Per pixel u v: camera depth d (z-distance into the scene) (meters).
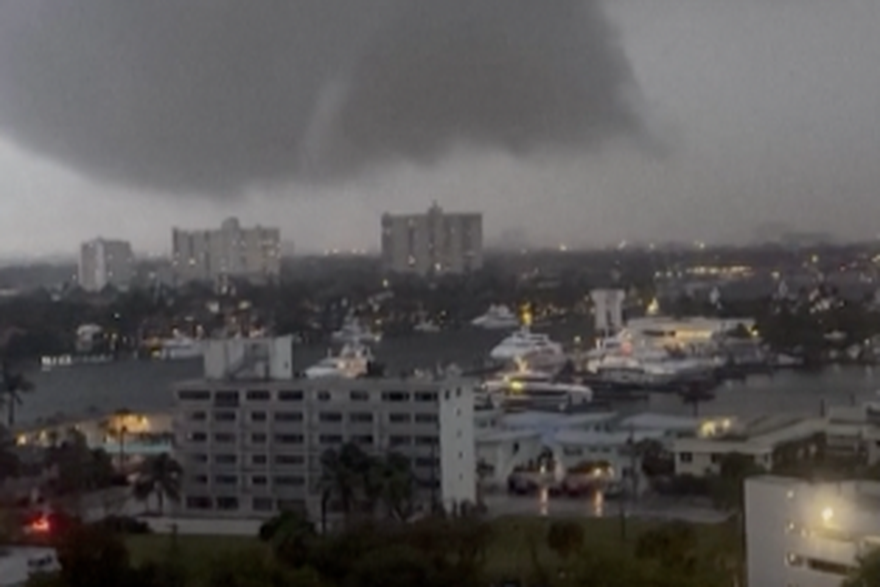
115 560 153.75
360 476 196.25
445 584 150.25
